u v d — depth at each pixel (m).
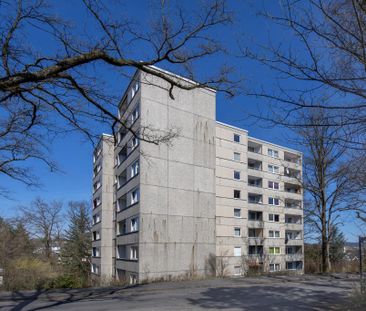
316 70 7.29
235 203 58.25
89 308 12.96
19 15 9.00
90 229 72.12
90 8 8.70
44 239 78.94
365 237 15.24
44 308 13.07
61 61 8.65
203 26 9.41
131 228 37.84
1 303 14.45
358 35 7.19
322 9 7.07
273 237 65.88
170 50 9.39
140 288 19.16
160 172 36.97
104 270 50.94
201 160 40.06
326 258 31.38
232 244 56.72
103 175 52.62
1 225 45.81
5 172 18.20
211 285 21.11
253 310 12.49
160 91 37.72
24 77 8.47
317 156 30.70
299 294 17.02
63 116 10.68
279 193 67.94
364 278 15.47
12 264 35.88
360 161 13.70
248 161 65.88
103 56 8.86
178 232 37.28
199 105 40.75
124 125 10.82
